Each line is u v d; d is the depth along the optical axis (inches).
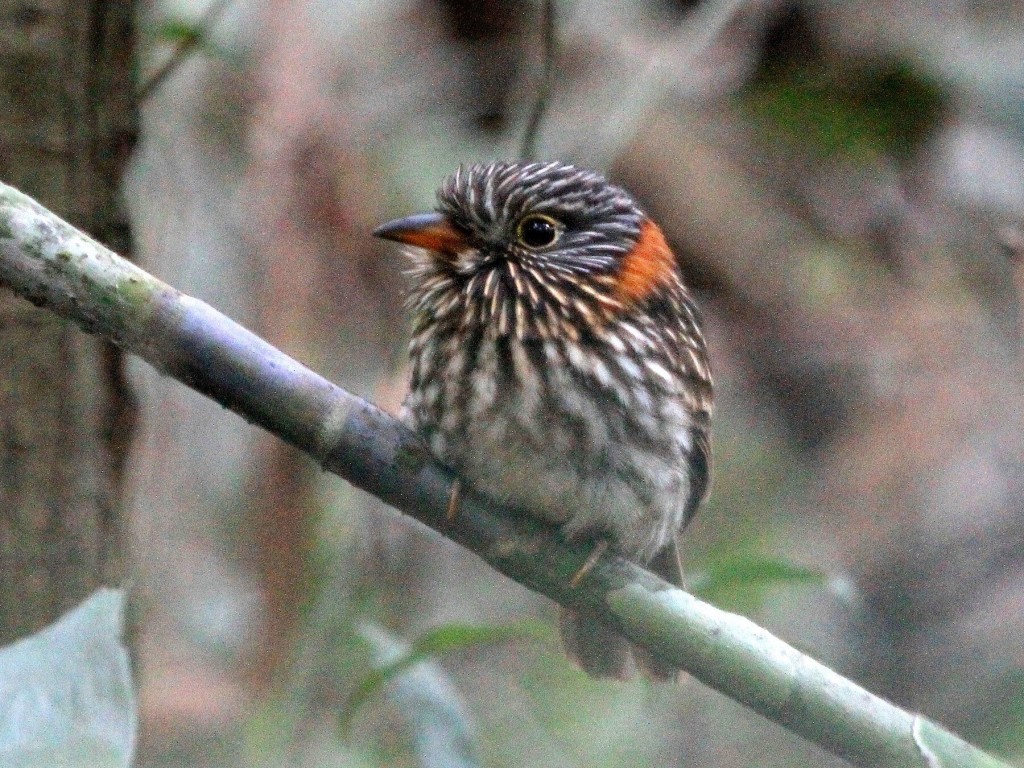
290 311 393.1
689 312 317.7
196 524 448.5
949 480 456.4
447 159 442.3
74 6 299.6
